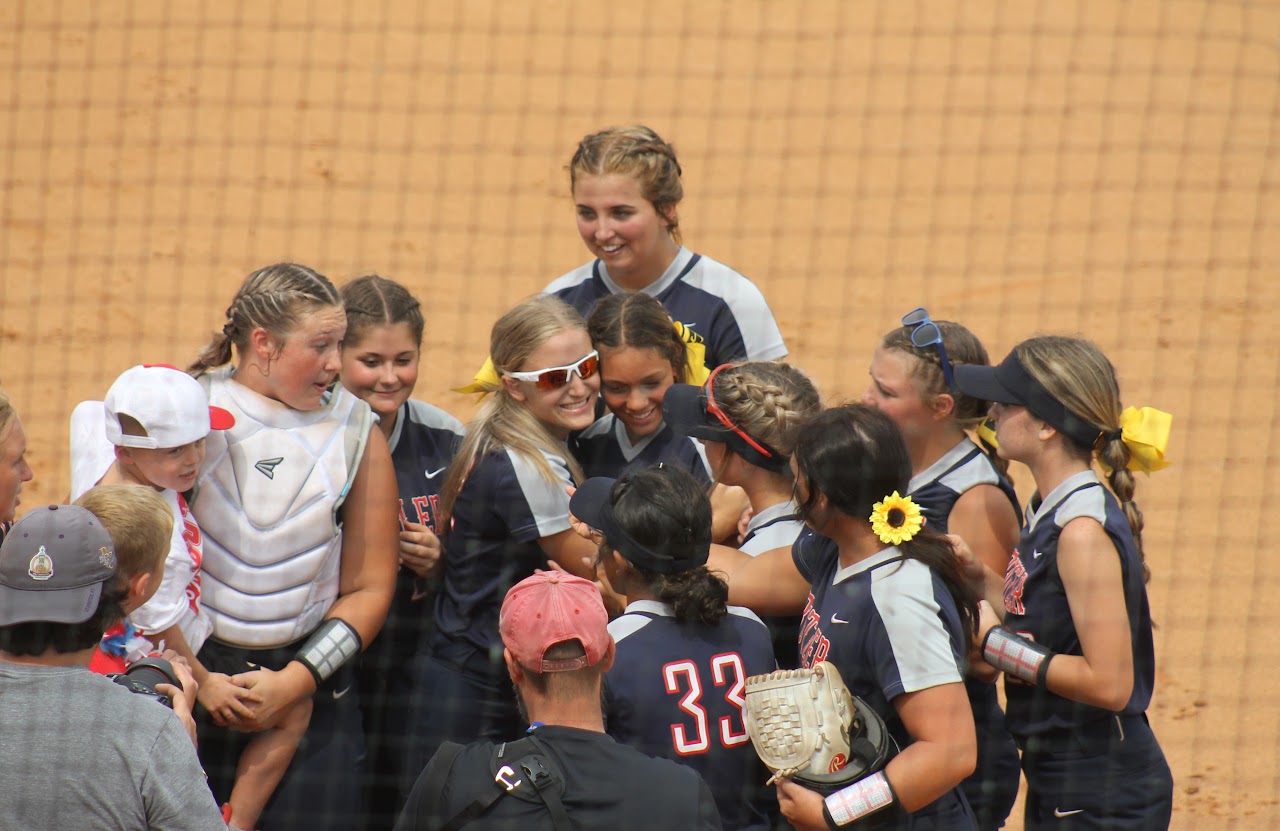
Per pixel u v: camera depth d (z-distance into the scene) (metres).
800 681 12.10
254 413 14.16
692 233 44.41
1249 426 32.44
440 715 15.28
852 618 12.34
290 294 13.91
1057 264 42.62
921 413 15.25
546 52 59.47
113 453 14.00
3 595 10.69
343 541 14.81
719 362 18.61
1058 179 48.84
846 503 12.32
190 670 13.05
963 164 50.06
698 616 12.64
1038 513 13.86
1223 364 36.12
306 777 14.53
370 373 15.84
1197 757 20.88
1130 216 45.78
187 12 59.78
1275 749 21.09
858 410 12.64
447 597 15.65
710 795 10.70
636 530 12.48
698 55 59.62
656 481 12.70
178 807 10.61
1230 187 48.06
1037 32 60.91
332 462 14.27
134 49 55.97
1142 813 13.70
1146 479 29.66
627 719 12.33
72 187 45.47
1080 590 13.12
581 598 10.90
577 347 15.24
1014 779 14.61
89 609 10.86
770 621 14.62
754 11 64.00
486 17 62.56
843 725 11.97
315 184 47.31
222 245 42.41
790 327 37.94
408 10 62.53
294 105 53.34
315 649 14.18
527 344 15.12
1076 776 13.80
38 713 10.55
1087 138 52.12
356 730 15.12
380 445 15.00
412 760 15.32
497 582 15.30
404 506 16.47
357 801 14.93
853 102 55.66
